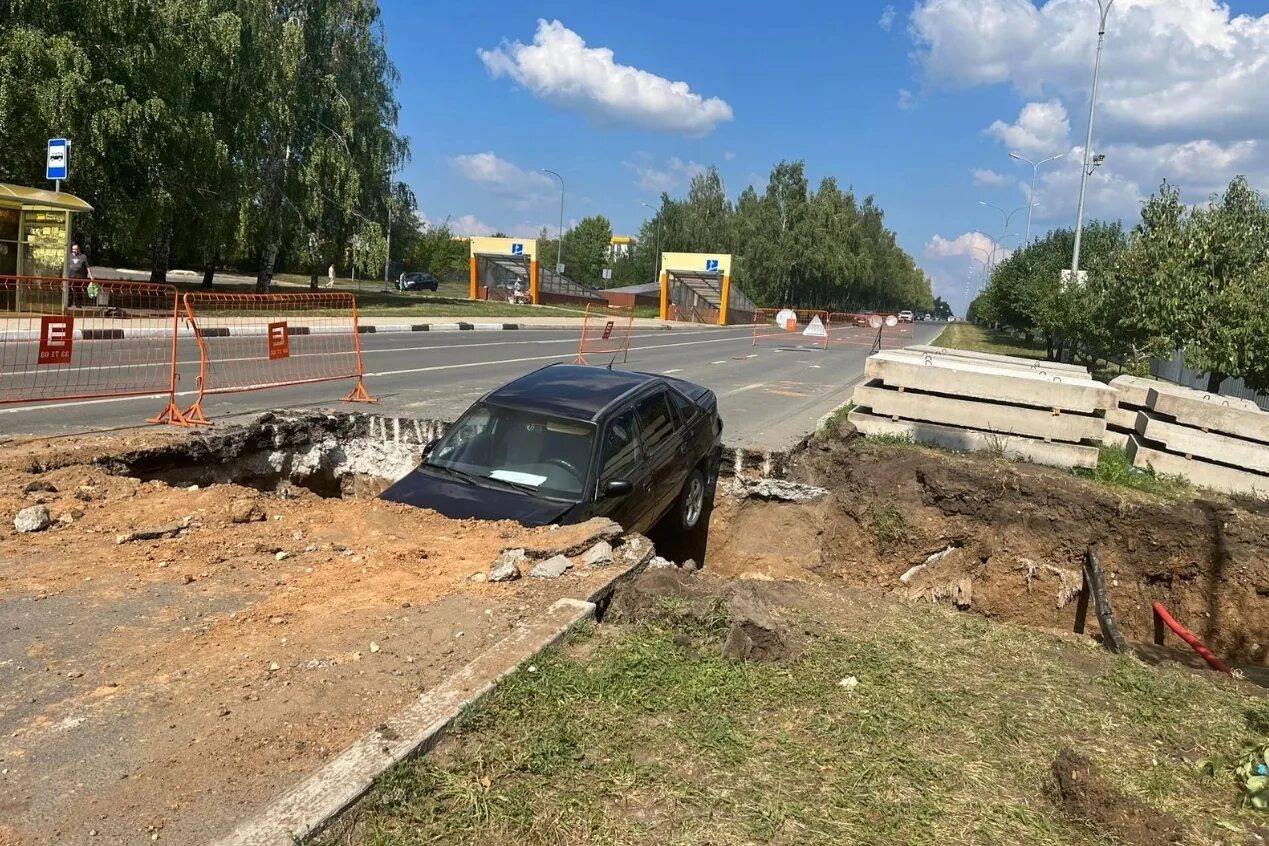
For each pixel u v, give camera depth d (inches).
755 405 523.2
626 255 3924.7
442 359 669.9
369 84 1338.6
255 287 1473.9
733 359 872.3
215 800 104.7
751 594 185.9
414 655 144.4
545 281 2201.0
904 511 323.9
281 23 1139.9
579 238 3841.0
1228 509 293.1
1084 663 167.3
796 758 120.3
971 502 315.9
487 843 99.8
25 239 714.8
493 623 157.9
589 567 187.3
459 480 242.5
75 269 741.3
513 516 219.6
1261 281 489.1
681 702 132.9
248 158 1091.9
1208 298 502.9
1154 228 581.9
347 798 101.7
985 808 112.0
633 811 106.9
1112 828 109.3
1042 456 331.9
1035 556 307.3
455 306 1509.6
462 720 120.7
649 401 283.4
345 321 945.5
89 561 181.8
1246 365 485.4
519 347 845.2
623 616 170.4
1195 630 291.3
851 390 625.9
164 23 900.6
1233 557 287.9
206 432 308.2
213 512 217.0
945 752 125.7
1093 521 301.6
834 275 3112.7
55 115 795.4
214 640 147.9
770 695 137.6
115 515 213.0
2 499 215.5
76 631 149.0
